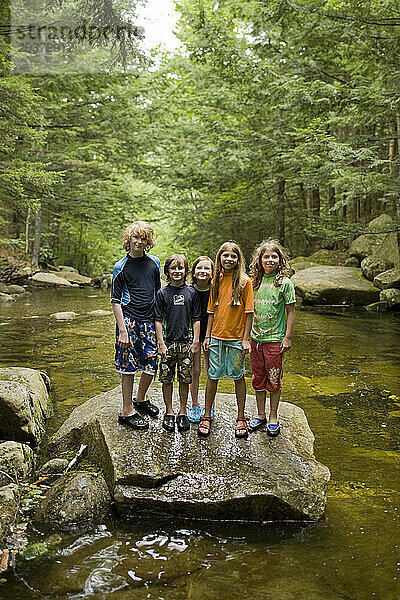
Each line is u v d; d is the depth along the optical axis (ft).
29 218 73.05
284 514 9.71
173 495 9.80
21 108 38.32
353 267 49.75
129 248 11.57
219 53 46.93
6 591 7.72
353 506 10.31
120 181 70.23
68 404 16.22
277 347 11.33
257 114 54.95
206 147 54.34
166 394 11.72
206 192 65.87
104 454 11.01
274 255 11.46
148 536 9.23
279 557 8.60
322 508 9.84
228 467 10.42
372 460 12.50
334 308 41.47
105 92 60.95
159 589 7.77
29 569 8.24
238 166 52.85
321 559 8.54
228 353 11.28
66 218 74.69
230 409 12.85
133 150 65.05
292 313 11.23
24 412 12.95
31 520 9.70
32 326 31.48
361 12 36.83
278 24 42.50
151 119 66.18
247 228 68.08
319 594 7.64
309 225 43.16
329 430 14.46
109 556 8.61
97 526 9.53
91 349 24.53
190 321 11.57
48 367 20.92
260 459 10.68
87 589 7.77
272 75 47.09
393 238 46.75
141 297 11.57
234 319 11.19
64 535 9.23
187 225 70.79
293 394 17.76
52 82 55.06
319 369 21.22
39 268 68.18
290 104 41.75
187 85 62.54
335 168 35.96
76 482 10.35
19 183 39.47
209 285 11.64
